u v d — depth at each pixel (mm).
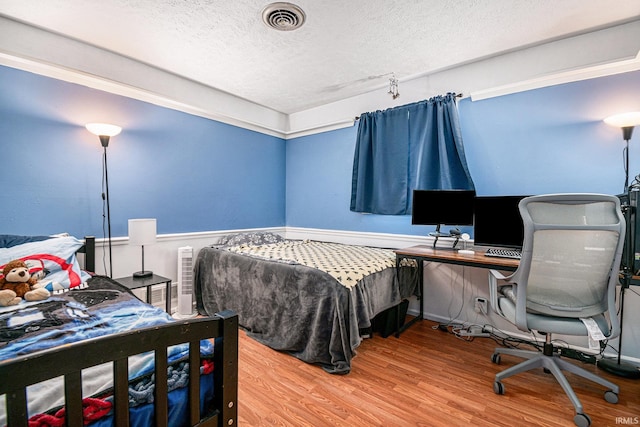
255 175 3799
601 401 1612
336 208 3645
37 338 1061
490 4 1817
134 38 2217
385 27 2066
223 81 3000
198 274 3092
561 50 2217
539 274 1536
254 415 1497
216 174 3363
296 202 4090
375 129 3195
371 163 3254
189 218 3123
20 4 1821
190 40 2242
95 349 717
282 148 4156
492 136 2551
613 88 2080
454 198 2514
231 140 3506
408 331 2580
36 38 2086
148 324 1237
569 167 2232
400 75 2838
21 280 1554
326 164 3738
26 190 2146
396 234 3111
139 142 2727
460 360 2068
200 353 985
